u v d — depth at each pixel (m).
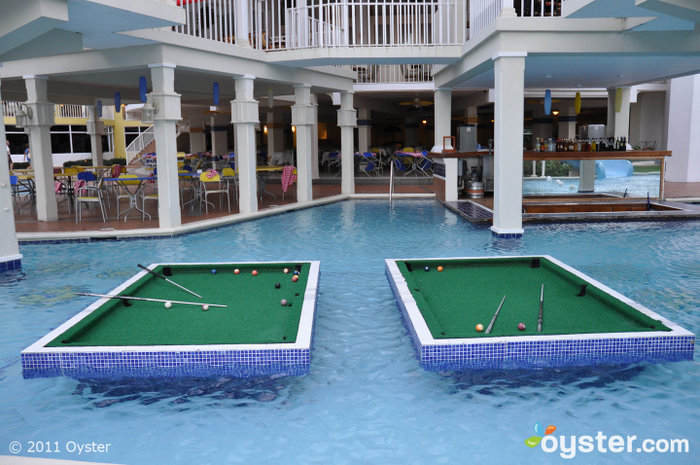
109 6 6.16
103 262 7.48
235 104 11.16
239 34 11.00
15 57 8.15
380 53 10.83
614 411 3.35
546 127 22.58
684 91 16.34
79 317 4.35
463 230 9.62
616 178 10.94
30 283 6.42
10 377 3.89
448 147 13.46
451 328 4.18
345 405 3.46
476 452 2.94
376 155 21.94
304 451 2.97
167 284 5.48
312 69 13.20
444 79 12.69
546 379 3.77
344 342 4.50
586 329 4.02
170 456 2.94
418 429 3.17
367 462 2.86
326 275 6.66
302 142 13.41
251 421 3.29
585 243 8.30
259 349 3.78
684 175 16.48
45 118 10.51
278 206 12.66
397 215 11.69
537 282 5.42
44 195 10.60
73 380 3.84
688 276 6.30
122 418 3.34
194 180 14.17
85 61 9.65
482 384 3.72
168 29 8.86
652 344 3.92
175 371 3.81
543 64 10.40
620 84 13.91
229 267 5.98
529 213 10.59
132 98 15.39
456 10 11.09
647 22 7.57
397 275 5.55
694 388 3.61
